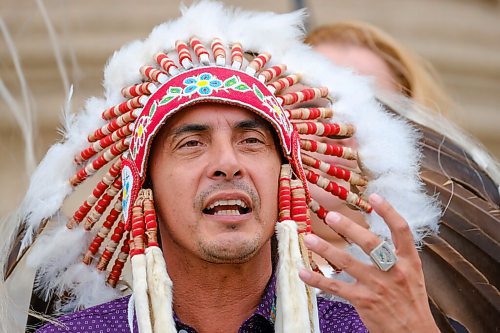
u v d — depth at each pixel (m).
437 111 11.48
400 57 11.66
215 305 7.61
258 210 7.43
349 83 8.27
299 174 7.64
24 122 8.79
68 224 8.16
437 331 7.06
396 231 7.06
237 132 7.50
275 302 7.64
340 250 7.07
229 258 7.32
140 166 7.56
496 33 20.03
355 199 8.12
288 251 7.44
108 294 8.23
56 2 16.52
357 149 8.18
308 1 13.41
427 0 19.75
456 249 8.93
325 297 8.36
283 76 8.11
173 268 7.63
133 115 7.84
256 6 18.11
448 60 19.41
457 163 9.50
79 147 8.13
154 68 7.87
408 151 8.30
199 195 7.37
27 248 8.23
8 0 11.51
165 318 7.26
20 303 8.23
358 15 19.27
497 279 8.90
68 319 7.74
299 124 8.02
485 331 8.70
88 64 16.36
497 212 9.12
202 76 7.56
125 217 7.70
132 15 17.08
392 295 7.04
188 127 7.44
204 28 7.98
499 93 19.61
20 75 8.95
